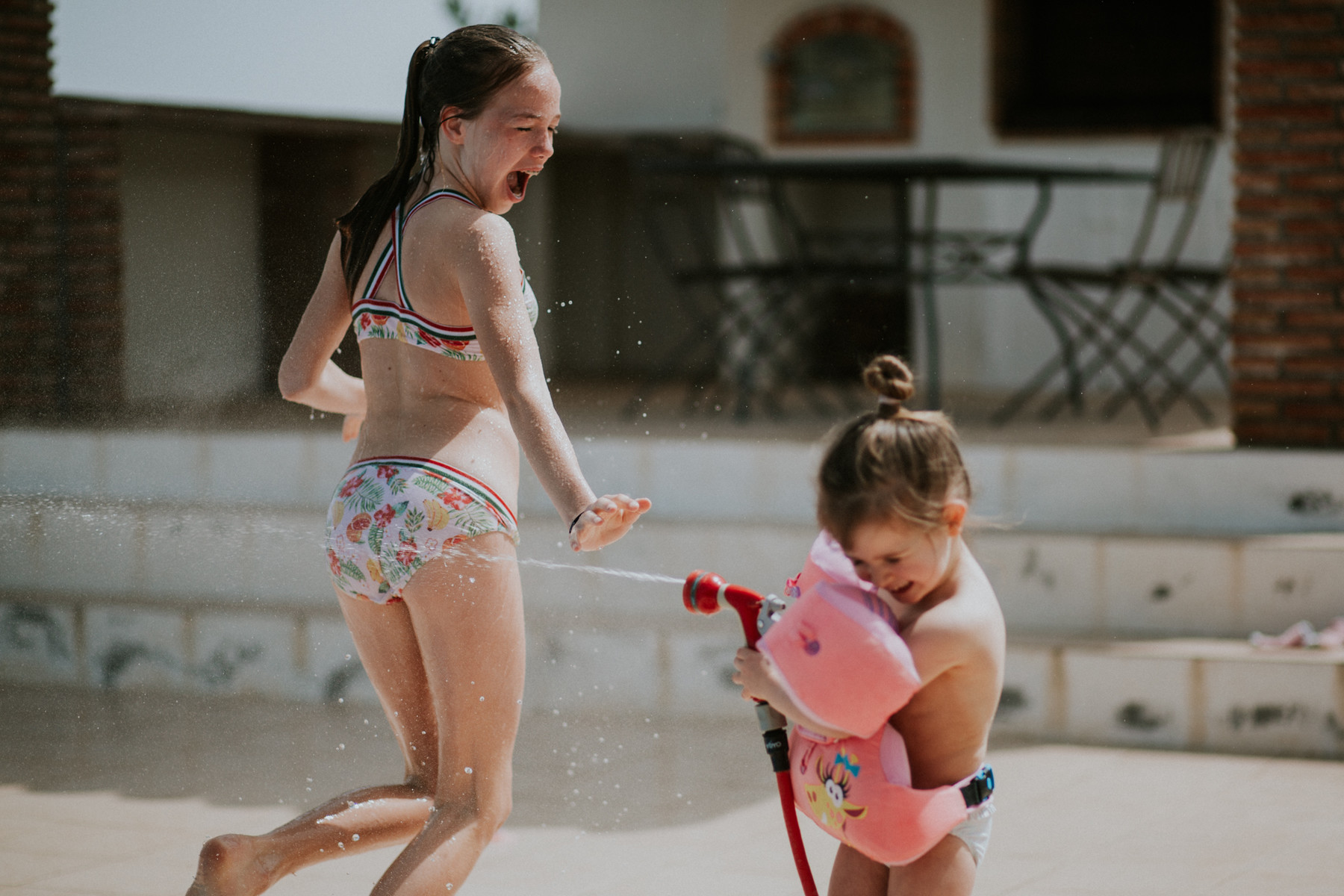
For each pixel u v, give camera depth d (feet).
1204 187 26.63
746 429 19.56
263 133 25.43
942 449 6.40
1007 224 28.04
